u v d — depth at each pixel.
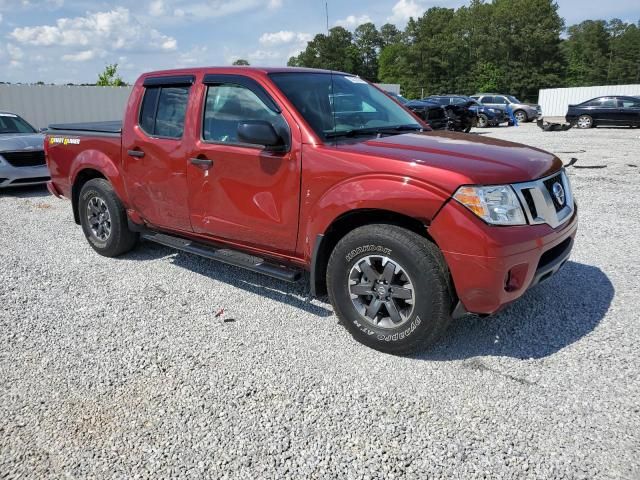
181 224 4.60
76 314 4.12
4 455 2.55
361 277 3.46
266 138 3.54
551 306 4.11
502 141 4.03
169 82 4.55
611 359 3.32
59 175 5.90
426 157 3.27
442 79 81.56
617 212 7.19
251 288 4.63
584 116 24.44
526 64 76.00
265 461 2.48
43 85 18.08
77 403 2.96
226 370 3.28
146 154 4.70
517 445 2.55
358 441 2.61
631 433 2.62
